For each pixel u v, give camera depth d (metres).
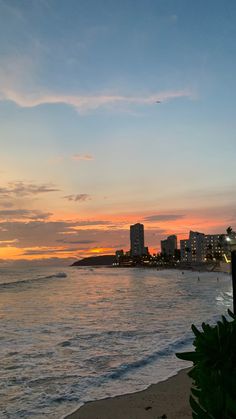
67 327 15.41
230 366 1.73
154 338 12.76
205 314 19.16
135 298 30.78
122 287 49.97
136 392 7.24
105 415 6.13
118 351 10.89
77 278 90.19
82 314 19.88
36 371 8.87
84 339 12.77
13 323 16.67
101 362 9.66
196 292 38.84
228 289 44.72
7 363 9.62
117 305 24.73
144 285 55.91
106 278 91.38
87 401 6.82
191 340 12.20
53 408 6.51
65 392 7.34
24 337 13.20
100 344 11.91
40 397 7.07
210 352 1.76
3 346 11.69
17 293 38.38
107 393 7.24
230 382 1.66
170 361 9.66
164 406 6.43
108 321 17.11
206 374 1.77
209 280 80.00
